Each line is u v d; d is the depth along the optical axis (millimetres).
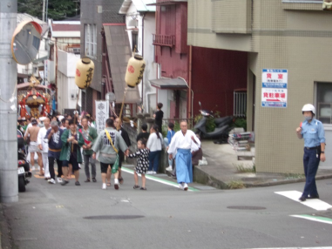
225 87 25953
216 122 24812
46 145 18625
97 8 41750
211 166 18578
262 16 16594
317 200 12773
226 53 25828
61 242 8234
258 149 16938
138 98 35469
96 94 43938
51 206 11867
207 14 21672
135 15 35656
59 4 65438
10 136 12094
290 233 8969
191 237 8594
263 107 16797
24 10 57812
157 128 21375
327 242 8352
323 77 16453
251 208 11859
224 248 7906
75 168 17234
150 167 21500
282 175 16562
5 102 11930
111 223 9750
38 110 37562
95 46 42938
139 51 35250
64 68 50344
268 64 16688
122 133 17953
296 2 16188
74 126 17578
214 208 11828
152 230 9102
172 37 27312
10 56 11758
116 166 15719
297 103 16641
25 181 15219
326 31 16359
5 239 8352
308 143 12555
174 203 12570
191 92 25766
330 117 16688
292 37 16500
